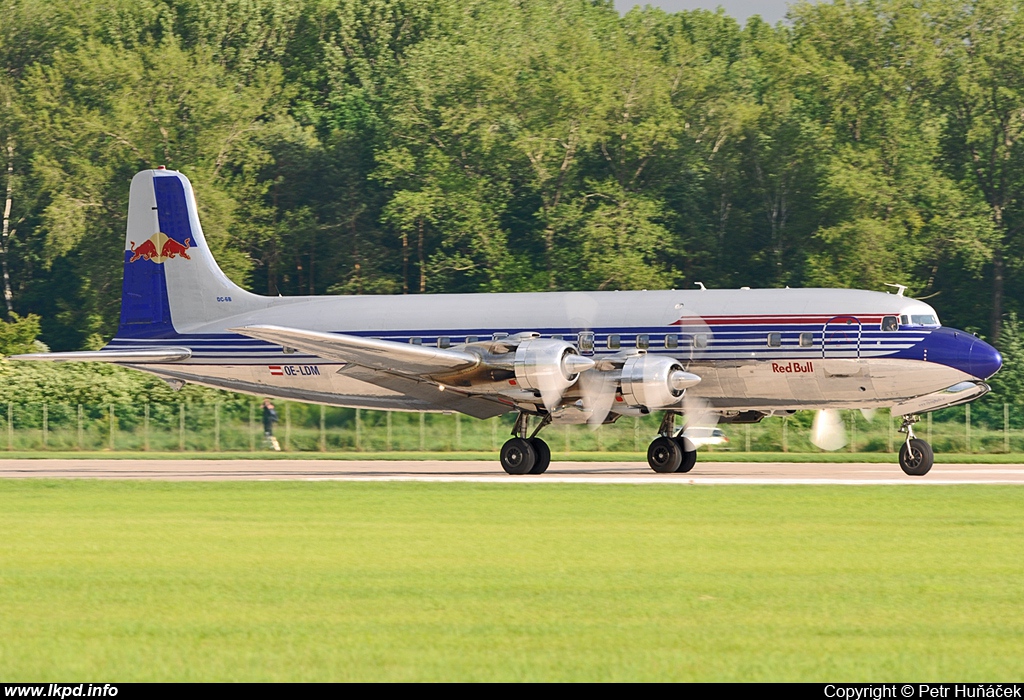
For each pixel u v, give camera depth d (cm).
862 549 5875
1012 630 4097
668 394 9812
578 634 4034
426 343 10931
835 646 3881
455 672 3566
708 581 4991
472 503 8000
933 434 14400
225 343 11725
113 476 10544
